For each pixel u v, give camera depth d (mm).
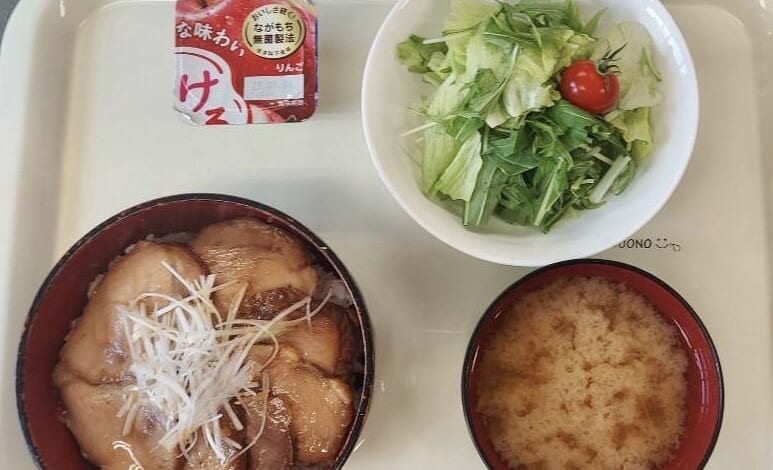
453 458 283
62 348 273
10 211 302
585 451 274
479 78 266
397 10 274
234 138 311
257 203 265
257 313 264
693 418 275
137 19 324
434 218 264
